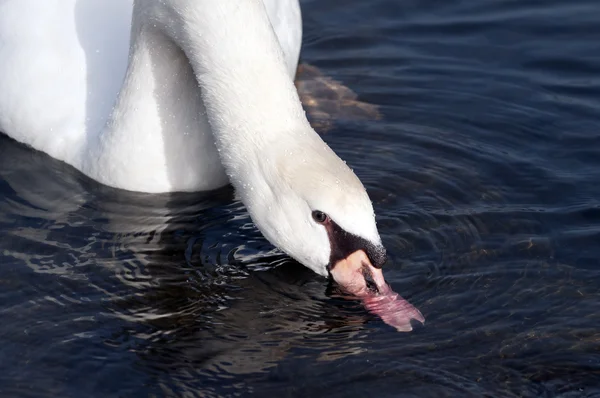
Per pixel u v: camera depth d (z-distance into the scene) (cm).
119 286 1032
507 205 1162
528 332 980
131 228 1118
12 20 1262
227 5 990
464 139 1285
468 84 1398
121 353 952
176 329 982
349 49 1479
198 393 912
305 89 1400
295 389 916
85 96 1220
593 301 1020
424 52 1466
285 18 1334
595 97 1363
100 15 1251
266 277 1044
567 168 1230
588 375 938
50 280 1036
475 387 923
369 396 910
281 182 958
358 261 949
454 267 1064
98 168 1184
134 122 1143
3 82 1245
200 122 1141
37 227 1116
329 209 938
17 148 1256
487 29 1505
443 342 968
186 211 1147
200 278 1044
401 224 1124
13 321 984
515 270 1060
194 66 1021
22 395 906
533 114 1331
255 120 976
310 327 984
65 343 961
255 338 972
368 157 1248
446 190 1186
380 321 990
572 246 1095
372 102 1368
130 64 1122
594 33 1491
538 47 1466
